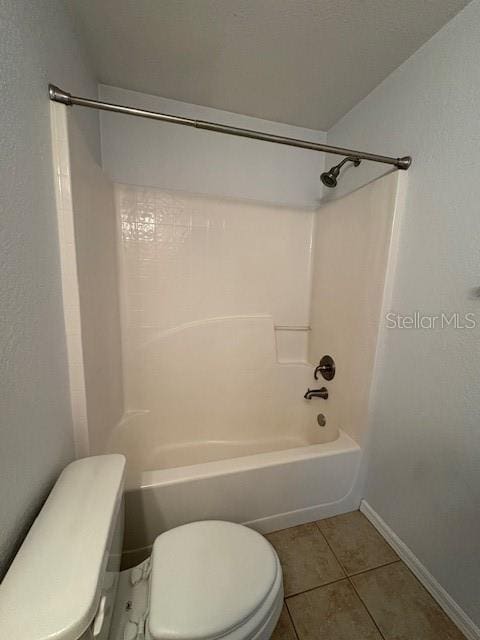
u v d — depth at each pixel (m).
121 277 1.51
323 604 0.94
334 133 1.61
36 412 0.67
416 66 1.03
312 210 1.77
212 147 1.55
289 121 1.60
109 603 0.58
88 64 1.15
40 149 0.71
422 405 1.01
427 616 0.92
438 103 0.94
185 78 1.28
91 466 0.74
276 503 1.15
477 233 0.82
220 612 0.59
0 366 0.53
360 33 0.99
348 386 1.39
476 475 0.83
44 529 0.54
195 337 1.66
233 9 0.92
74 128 0.86
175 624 0.57
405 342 1.08
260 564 0.70
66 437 0.85
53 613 0.41
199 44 1.07
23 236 0.62
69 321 0.87
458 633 0.87
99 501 0.62
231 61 1.16
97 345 1.10
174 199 1.52
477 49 0.81
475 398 0.83
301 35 1.01
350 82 1.24
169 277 1.58
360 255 1.32
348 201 1.42
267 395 1.79
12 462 0.56
